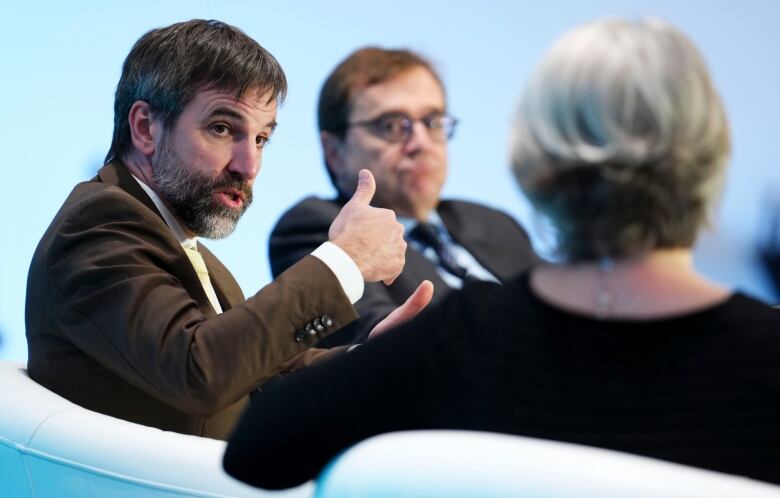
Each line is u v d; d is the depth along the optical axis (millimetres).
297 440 2379
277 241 6387
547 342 2279
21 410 3627
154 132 4348
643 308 2262
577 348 2254
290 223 6375
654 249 2291
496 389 2271
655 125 2248
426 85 6562
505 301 2369
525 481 1973
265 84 4395
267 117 4445
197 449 3361
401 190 6488
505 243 6781
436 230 6684
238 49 4363
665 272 2289
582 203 2289
